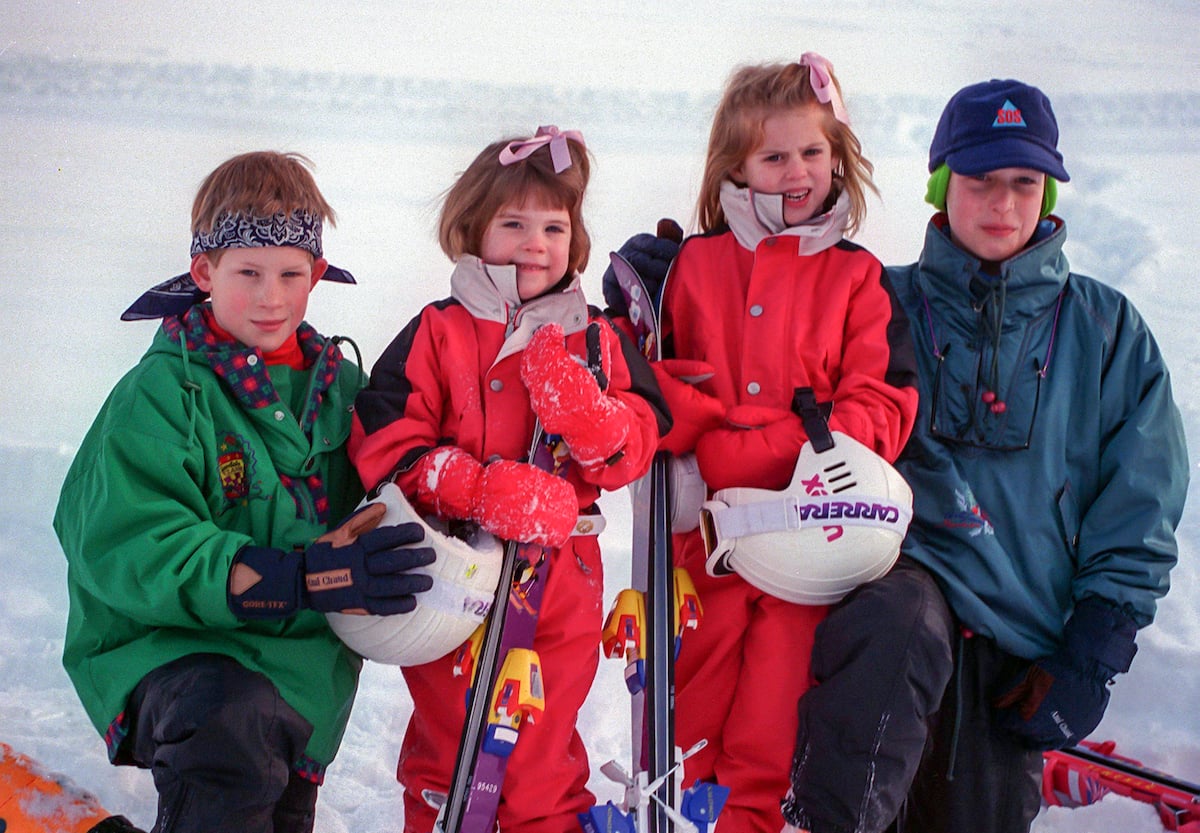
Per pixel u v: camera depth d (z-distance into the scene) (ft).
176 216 33.22
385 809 16.43
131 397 13.04
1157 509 14.15
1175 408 14.64
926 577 13.73
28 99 37.96
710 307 15.21
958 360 14.80
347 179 33.83
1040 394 14.61
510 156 14.02
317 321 27.37
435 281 29.50
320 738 13.10
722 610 14.62
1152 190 33.32
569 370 13.17
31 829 13.15
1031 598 14.15
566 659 13.64
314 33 43.06
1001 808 13.98
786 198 15.07
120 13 43.65
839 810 12.34
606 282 15.90
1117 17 44.34
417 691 13.80
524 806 13.14
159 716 11.99
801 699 12.96
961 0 46.19
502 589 12.81
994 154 14.39
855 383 14.29
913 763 12.53
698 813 12.62
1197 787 15.15
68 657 12.92
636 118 37.09
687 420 14.53
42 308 28.91
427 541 12.41
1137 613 13.82
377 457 13.41
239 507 13.29
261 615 12.19
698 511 14.51
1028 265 14.61
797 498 13.32
